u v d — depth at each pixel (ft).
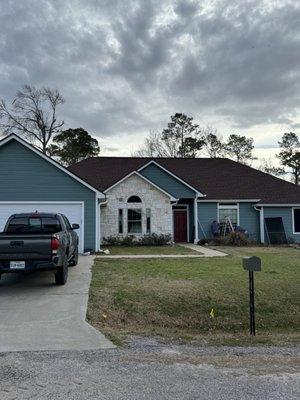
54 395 15.07
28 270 34.01
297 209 90.84
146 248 72.13
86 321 26.89
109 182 84.38
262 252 67.05
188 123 189.67
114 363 18.71
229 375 17.24
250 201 89.40
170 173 86.69
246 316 33.17
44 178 61.87
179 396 15.01
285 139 195.72
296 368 18.33
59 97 167.02
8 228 40.78
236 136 193.57
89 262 51.83
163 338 24.84
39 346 21.39
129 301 33.09
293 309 35.01
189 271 45.21
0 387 15.84
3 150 61.41
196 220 86.28
